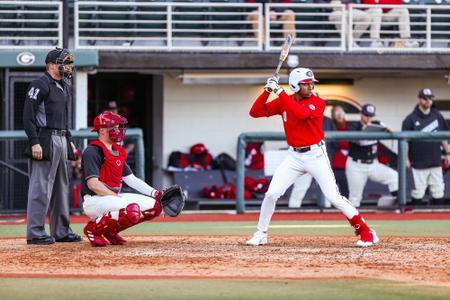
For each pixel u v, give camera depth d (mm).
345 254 29594
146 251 30500
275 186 32156
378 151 54344
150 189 32406
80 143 52188
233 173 61906
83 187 31844
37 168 33156
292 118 31672
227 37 60844
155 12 58531
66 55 33219
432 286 23156
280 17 61406
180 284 23453
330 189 32062
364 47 61031
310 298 21547
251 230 41000
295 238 35812
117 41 60594
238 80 61094
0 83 57281
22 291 22453
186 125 63781
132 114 65562
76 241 34125
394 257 28797
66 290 22578
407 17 61281
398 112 65438
